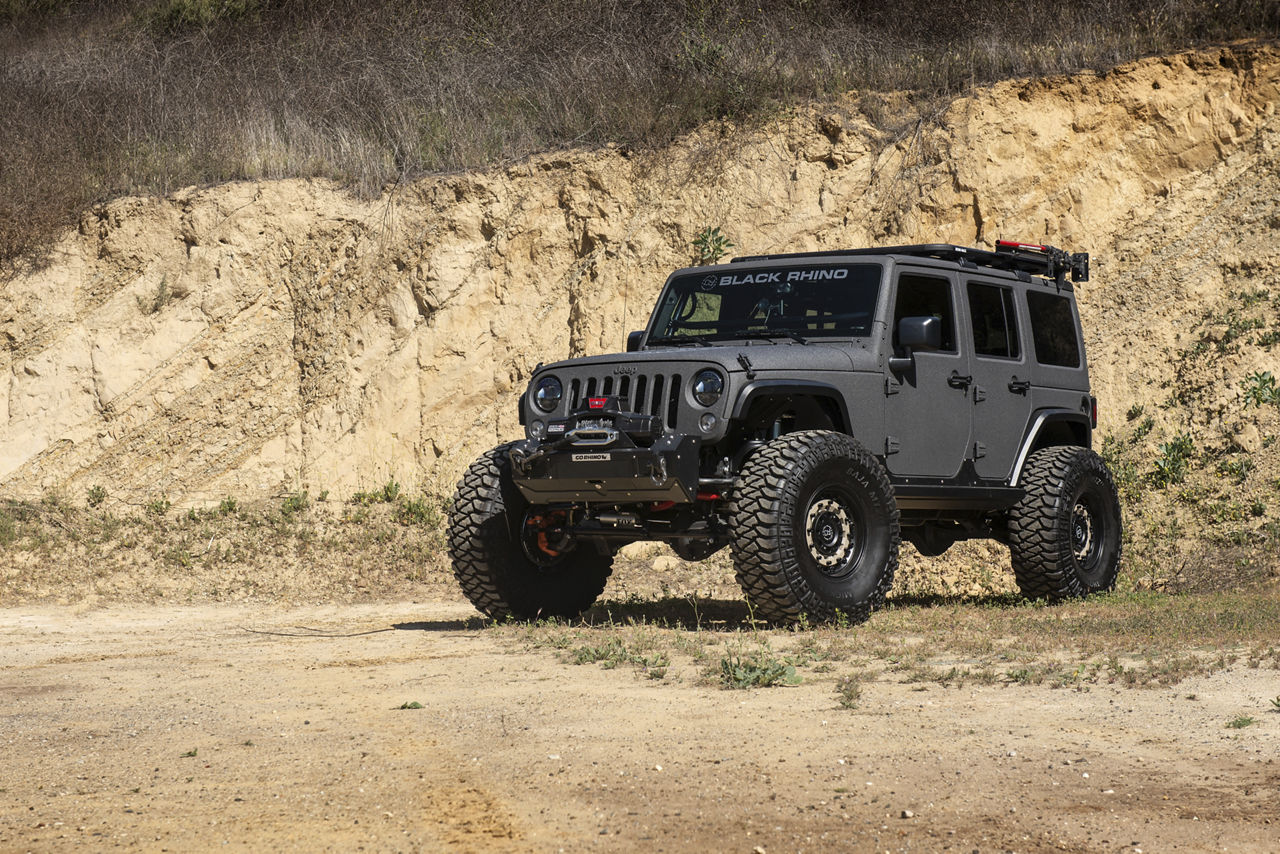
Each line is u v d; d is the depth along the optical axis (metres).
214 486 14.08
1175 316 13.38
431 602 10.88
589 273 14.67
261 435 14.49
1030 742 4.43
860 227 14.62
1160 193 14.54
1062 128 14.78
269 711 5.39
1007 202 14.59
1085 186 14.59
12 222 15.44
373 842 3.44
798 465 7.36
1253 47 14.76
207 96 17.67
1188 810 3.60
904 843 3.33
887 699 5.25
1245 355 12.54
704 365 7.46
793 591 7.32
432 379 14.41
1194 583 10.16
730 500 7.60
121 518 13.09
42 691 6.18
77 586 11.41
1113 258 14.20
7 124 16.62
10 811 3.82
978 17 16.69
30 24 23.55
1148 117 14.73
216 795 3.95
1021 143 14.75
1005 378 9.09
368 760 4.37
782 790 3.84
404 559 12.14
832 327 8.29
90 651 7.91
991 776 3.97
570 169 15.20
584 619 8.70
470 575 8.29
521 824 3.56
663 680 5.83
